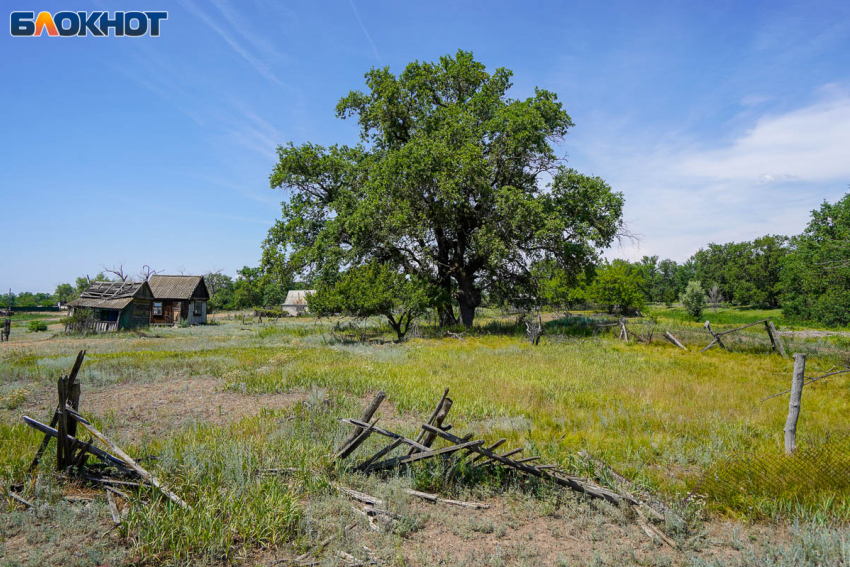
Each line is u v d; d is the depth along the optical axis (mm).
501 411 9656
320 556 4164
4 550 3984
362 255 29891
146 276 49281
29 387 11844
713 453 7324
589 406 10414
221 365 16203
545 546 4598
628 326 31094
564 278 33375
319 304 27234
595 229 28234
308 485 5512
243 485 5301
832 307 39344
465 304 33500
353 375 13672
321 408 9484
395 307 27422
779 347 20734
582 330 30266
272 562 4059
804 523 5113
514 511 5328
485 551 4422
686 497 5629
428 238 31188
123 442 7156
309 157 29984
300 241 31016
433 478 5934
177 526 4301
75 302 39281
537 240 28266
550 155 29172
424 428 5961
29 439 6969
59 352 21641
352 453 6523
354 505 5184
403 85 31062
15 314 78062
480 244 27688
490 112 29984
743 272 91250
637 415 9461
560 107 29375
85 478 5504
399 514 4980
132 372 14516
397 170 28000
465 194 29750
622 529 4980
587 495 5664
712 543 4754
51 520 4531
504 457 5863
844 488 5711
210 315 68688
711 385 12961
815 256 37344
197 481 5449
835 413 10211
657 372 15562
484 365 16469
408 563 4148
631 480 6277
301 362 17141
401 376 13695
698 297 62812
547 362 17484
